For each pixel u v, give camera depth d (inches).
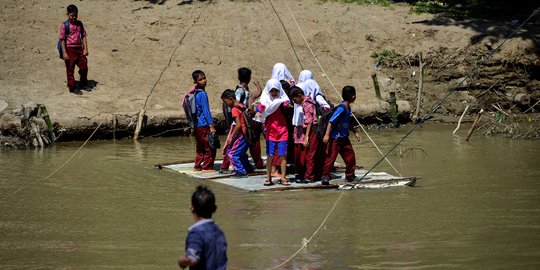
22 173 750.5
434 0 1438.2
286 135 685.9
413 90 1178.6
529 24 1305.4
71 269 464.8
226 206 618.5
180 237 532.4
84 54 1002.1
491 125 1045.8
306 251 499.5
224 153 746.8
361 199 642.8
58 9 1203.9
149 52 1118.4
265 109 675.4
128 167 784.3
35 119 917.8
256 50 1158.3
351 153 694.5
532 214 587.8
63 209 611.8
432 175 741.9
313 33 1216.8
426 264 471.5
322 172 711.7
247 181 709.9
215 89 1066.1
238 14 1226.6
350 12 1314.0
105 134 963.3
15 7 1178.0
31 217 587.2
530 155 843.4
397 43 1245.1
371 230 548.1
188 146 923.4
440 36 1249.4
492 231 542.6
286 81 740.0
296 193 666.2
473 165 788.0
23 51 1064.8
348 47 1226.0
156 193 667.4
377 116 1087.6
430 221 570.6
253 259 484.1
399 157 841.5
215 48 1147.3
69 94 995.3
